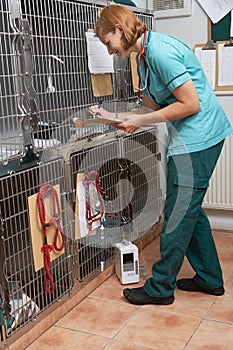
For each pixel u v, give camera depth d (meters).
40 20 1.95
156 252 2.86
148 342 1.93
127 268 2.45
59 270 2.14
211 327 2.02
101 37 2.04
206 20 3.01
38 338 1.99
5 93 1.77
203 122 2.04
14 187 1.85
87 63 2.25
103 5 2.36
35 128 1.88
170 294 2.22
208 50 3.03
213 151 2.08
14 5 1.75
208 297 2.30
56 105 2.06
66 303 2.19
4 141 1.82
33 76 1.94
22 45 1.79
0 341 1.78
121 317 2.14
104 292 2.39
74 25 2.16
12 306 1.86
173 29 3.11
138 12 2.73
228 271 2.57
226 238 3.05
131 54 2.61
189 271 2.58
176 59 1.94
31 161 1.88
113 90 2.47
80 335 2.00
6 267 1.79
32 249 1.89
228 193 3.07
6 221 1.79
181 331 2.00
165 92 2.04
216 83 3.04
